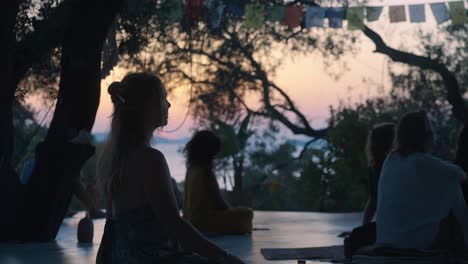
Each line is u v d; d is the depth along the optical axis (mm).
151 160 3123
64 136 8570
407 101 21156
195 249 3105
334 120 18297
